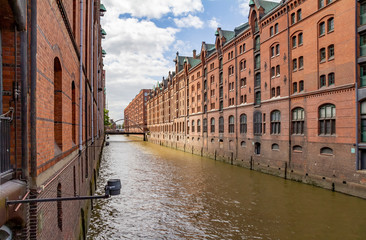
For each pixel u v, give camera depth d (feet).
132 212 54.65
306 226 45.50
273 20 90.48
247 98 107.34
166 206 58.29
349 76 61.16
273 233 43.34
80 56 37.11
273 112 91.15
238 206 57.11
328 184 66.23
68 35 26.99
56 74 23.50
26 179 14.79
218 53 135.64
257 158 99.04
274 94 90.84
